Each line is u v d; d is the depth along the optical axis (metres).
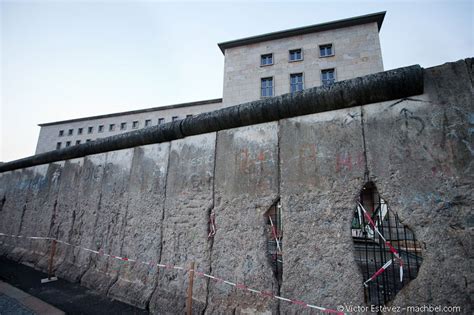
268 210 2.87
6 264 5.91
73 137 36.75
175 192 3.73
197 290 3.15
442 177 2.11
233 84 18.00
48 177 6.32
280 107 2.95
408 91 2.35
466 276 1.89
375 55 15.55
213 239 3.20
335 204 2.49
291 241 2.62
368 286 2.42
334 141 2.65
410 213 2.16
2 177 8.16
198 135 3.72
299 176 2.75
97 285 4.22
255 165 3.08
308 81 16.45
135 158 4.46
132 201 4.25
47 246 5.62
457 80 2.22
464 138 2.10
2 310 3.41
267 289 2.68
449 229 2.01
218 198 3.28
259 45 18.28
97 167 5.12
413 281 2.06
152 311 3.37
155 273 3.63
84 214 5.03
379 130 2.45
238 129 3.35
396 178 2.28
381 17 15.94
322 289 2.38
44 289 4.32
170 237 3.61
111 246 4.34
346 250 2.35
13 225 6.88
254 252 2.85
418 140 2.27
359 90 2.51
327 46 17.00
